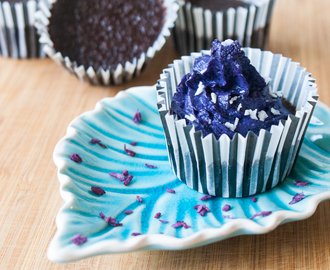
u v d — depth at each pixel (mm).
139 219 259
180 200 273
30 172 308
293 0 502
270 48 412
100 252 231
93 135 302
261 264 253
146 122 320
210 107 265
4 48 406
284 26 446
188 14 373
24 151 323
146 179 285
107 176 284
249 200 271
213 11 367
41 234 272
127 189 278
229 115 264
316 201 250
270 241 262
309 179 276
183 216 263
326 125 301
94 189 270
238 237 264
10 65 406
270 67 305
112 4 366
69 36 364
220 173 267
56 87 380
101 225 250
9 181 302
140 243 234
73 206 250
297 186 273
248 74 269
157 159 299
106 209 263
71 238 236
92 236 241
